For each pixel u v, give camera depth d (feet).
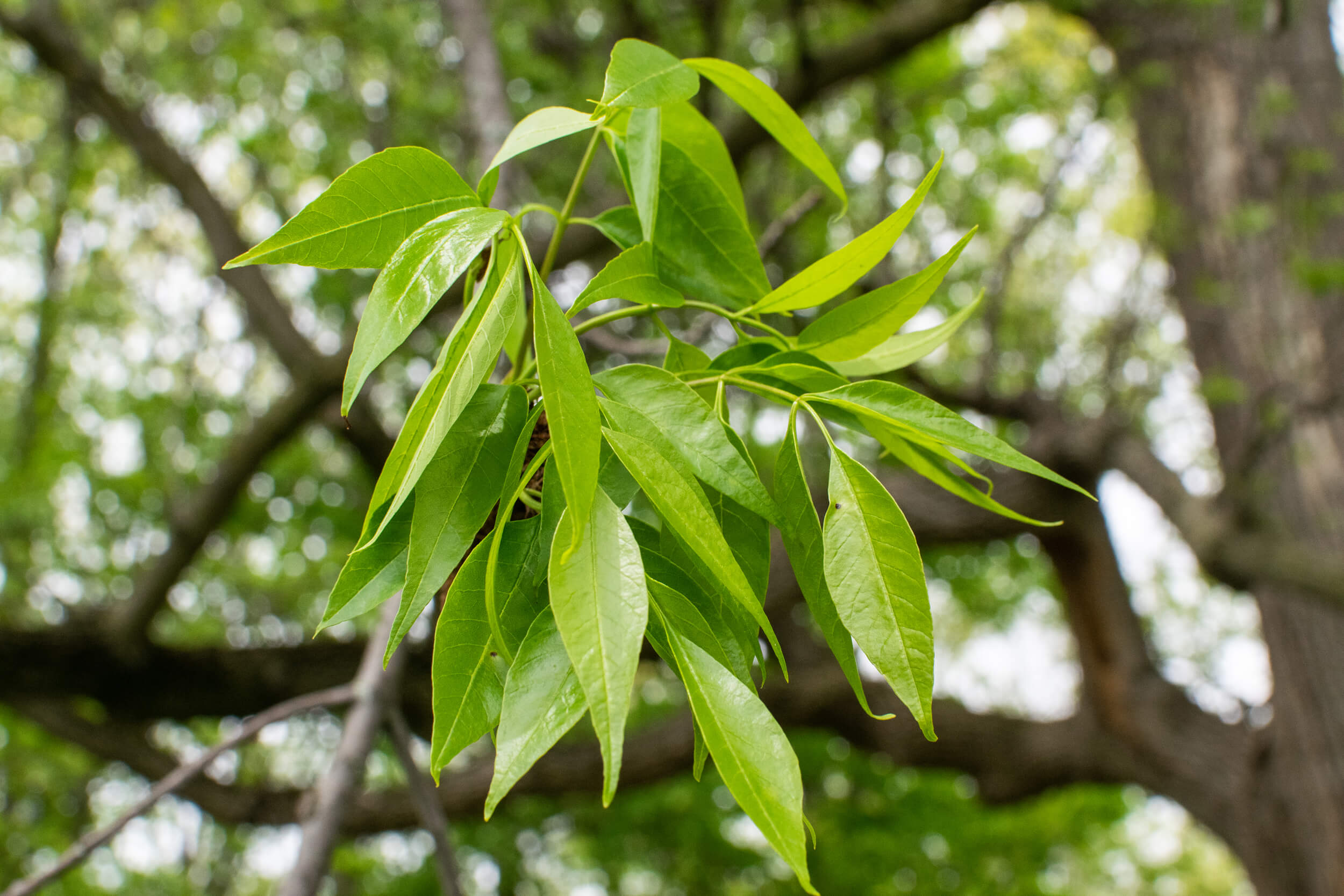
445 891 6.51
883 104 18.80
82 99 15.58
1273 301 16.21
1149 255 18.34
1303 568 14.08
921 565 2.24
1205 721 19.01
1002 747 19.95
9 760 20.88
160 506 20.63
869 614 2.20
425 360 16.55
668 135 3.63
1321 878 15.37
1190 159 17.97
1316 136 17.11
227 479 14.61
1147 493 17.15
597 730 1.66
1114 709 19.66
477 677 2.15
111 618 15.46
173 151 15.57
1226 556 14.97
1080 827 26.03
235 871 21.71
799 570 2.58
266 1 17.79
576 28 20.07
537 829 25.35
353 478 21.50
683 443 2.32
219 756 6.11
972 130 21.85
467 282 2.85
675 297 2.92
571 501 1.79
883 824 24.41
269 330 14.76
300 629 22.34
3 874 20.15
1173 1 17.76
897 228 2.65
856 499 2.32
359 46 17.66
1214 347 17.10
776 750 1.85
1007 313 22.02
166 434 20.93
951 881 25.72
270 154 19.60
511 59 17.49
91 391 22.97
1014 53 21.04
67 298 22.97
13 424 23.54
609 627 1.76
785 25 19.02
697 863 25.41
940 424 2.47
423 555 2.18
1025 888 25.43
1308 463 15.34
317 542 22.22
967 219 21.94
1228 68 17.79
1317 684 15.52
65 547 21.24
